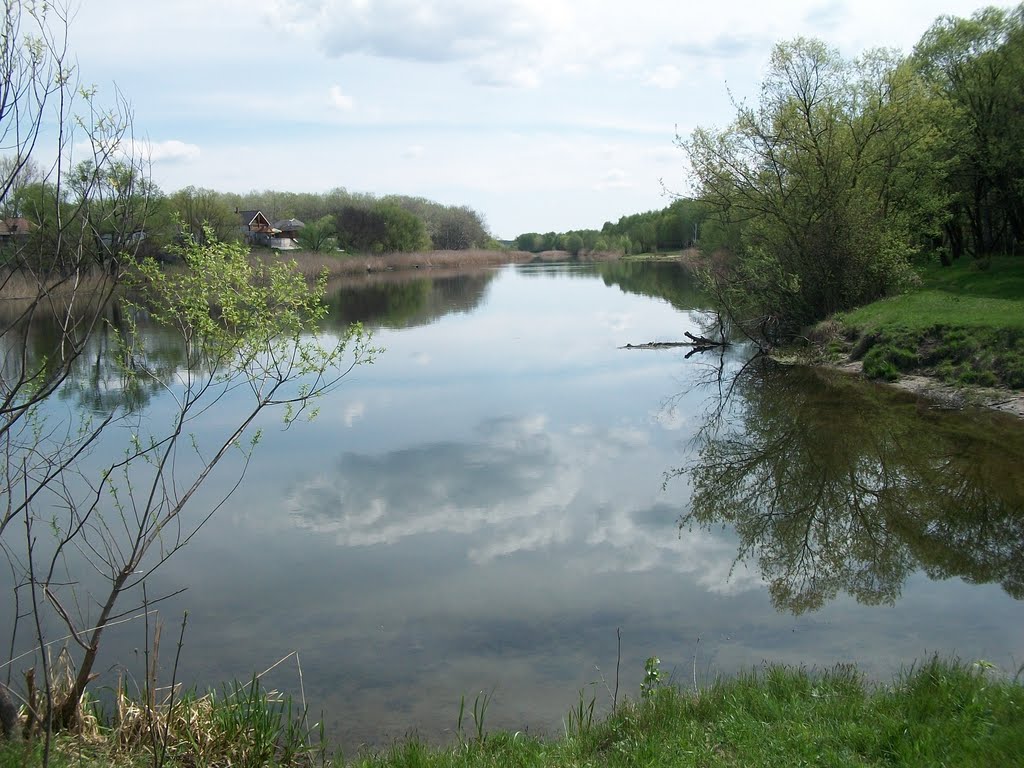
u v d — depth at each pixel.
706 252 41.38
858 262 26.14
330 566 9.98
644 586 9.41
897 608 8.77
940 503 12.26
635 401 20.31
